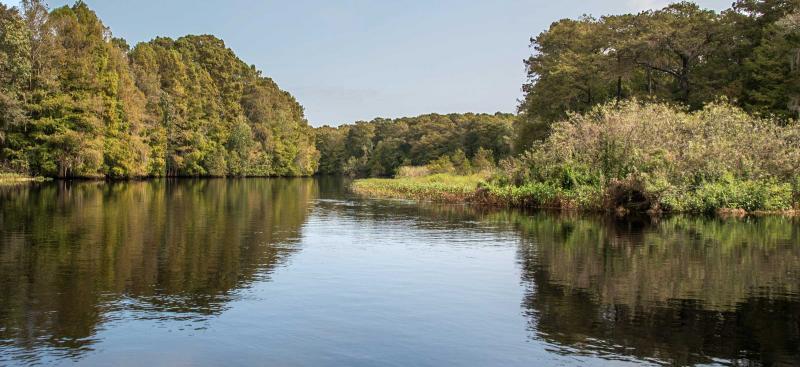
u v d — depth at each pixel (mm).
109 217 19172
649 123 25922
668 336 6848
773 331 7035
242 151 76938
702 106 38562
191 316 7504
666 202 23156
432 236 15828
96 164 46969
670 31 39156
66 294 8508
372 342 6594
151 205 24672
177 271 10336
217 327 7059
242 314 7629
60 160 46000
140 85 59625
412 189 35500
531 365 5922
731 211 23359
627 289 9219
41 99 45188
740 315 7727
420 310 7941
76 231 15477
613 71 41094
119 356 6039
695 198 23359
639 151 24828
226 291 8883
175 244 13531
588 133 27031
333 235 15867
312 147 104938
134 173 53688
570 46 50250
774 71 36688
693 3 42688
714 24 39938
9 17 42031
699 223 19500
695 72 42375
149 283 9328
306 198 33562
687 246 13828
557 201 25859
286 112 97188
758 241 14719
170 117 64250
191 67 70812
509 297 8695
